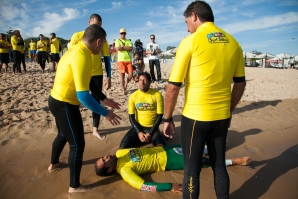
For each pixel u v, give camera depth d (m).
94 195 2.95
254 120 5.75
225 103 2.26
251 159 3.96
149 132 4.03
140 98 4.13
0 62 11.50
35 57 18.16
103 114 2.72
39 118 5.26
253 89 9.81
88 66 2.63
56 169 3.53
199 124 2.23
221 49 2.15
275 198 2.98
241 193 3.06
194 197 2.36
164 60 34.47
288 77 14.73
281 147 4.45
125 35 7.62
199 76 2.16
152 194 2.97
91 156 3.96
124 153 3.46
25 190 3.11
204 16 2.26
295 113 6.43
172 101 2.26
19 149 4.07
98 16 4.04
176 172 3.49
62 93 2.75
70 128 2.83
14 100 6.55
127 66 7.73
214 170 2.44
